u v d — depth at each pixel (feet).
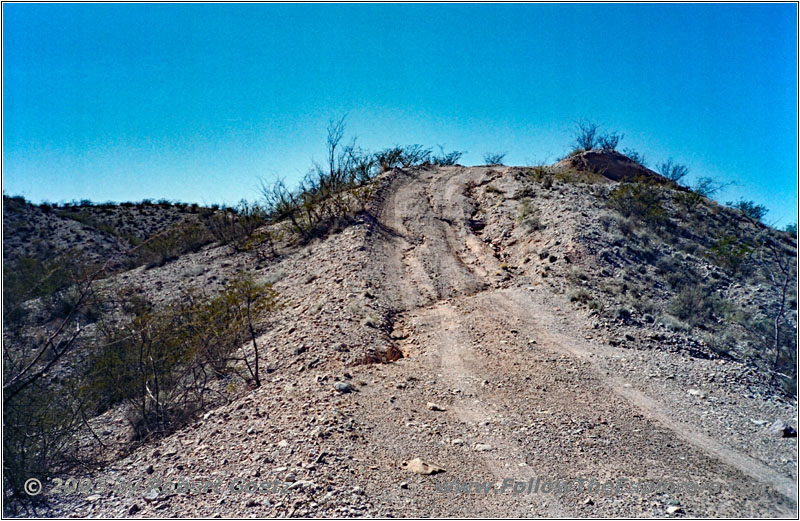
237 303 43.09
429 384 28.96
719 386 29.96
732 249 65.16
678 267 57.62
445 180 95.14
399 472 19.66
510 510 17.47
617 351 34.71
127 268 78.59
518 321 39.88
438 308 43.88
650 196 80.02
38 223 111.04
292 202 86.94
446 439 22.53
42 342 49.06
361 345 34.55
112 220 131.95
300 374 31.01
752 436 23.48
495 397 27.30
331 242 64.80
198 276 67.67
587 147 122.11
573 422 24.36
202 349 37.01
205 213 95.45
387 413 24.97
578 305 42.96
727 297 53.72
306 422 23.44
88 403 34.73
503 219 70.54
